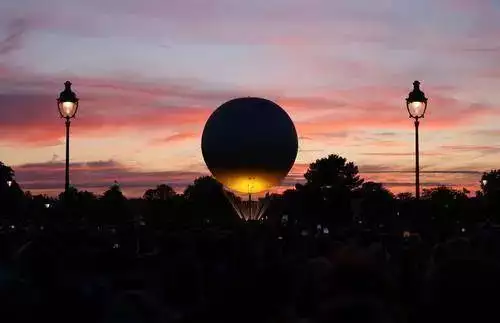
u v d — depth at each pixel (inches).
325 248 671.8
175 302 395.2
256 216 3161.9
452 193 3432.6
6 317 347.9
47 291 358.0
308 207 4512.8
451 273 275.3
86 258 504.4
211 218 3034.0
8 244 573.9
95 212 2677.2
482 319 269.9
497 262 283.9
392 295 293.1
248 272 313.9
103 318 370.6
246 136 3275.1
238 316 305.4
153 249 764.0
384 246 760.3
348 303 272.2
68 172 1528.1
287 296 314.3
